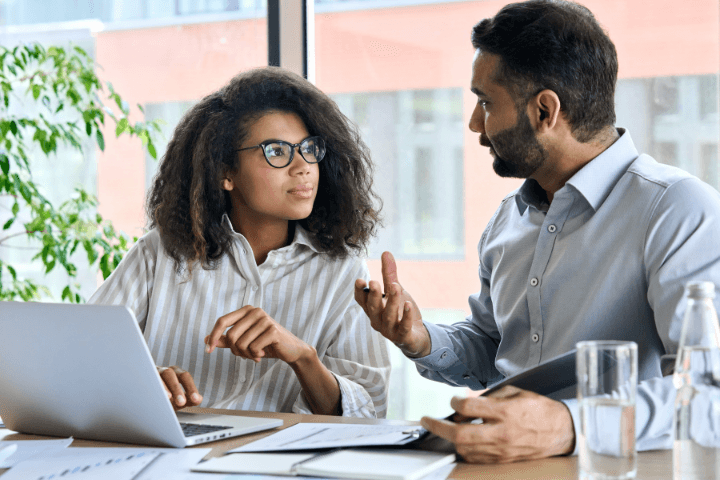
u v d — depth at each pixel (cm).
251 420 114
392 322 125
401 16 268
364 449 94
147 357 94
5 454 94
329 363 153
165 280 159
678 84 243
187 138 166
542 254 137
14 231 277
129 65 268
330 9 272
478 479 82
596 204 131
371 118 275
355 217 165
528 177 139
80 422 105
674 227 121
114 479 84
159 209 166
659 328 119
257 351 125
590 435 75
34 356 102
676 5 241
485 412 86
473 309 161
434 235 286
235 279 159
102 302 160
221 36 259
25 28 279
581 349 76
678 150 244
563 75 127
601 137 133
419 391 300
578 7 132
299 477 84
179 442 99
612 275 127
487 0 260
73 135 250
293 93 161
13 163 266
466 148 276
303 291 159
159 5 265
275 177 153
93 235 243
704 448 73
